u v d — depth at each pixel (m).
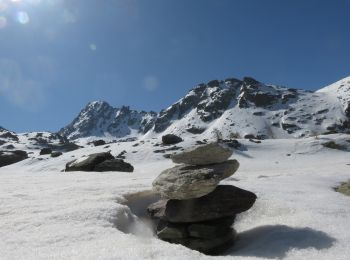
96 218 12.53
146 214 15.77
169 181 13.02
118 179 23.72
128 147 115.94
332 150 109.38
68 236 10.62
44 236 10.57
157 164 88.25
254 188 17.47
